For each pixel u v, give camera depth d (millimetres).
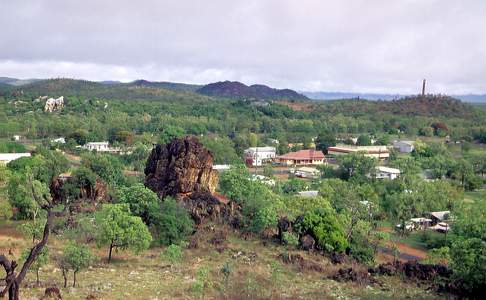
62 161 115375
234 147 187875
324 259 65625
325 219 71375
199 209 77688
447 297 50562
